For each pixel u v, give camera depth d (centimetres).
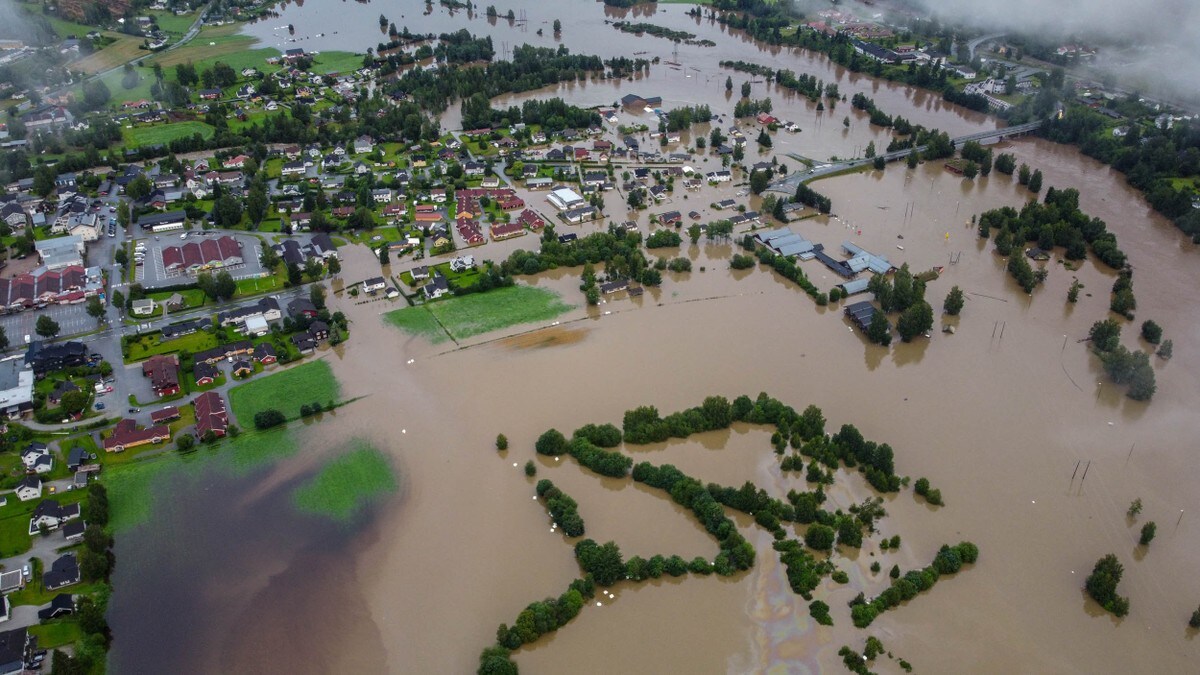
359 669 13362
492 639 13825
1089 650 13738
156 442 17888
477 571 15075
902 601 14500
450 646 13725
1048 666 13475
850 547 15500
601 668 13400
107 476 17012
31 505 16162
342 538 15775
